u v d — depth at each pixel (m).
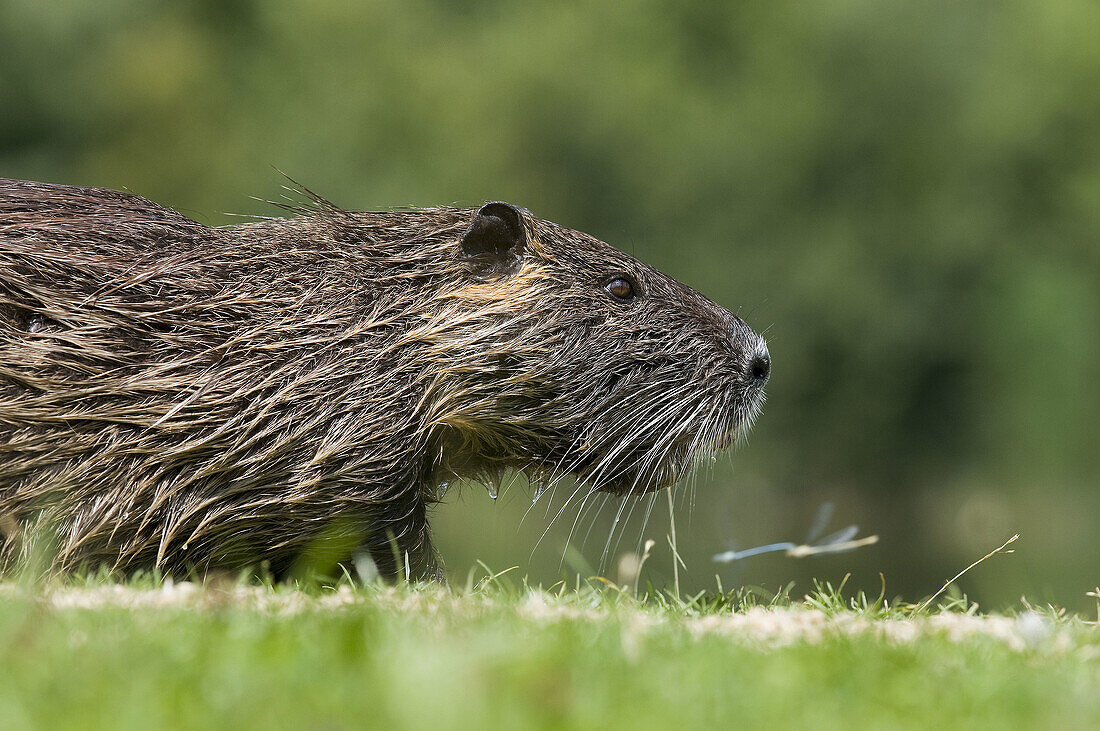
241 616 6.38
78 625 6.02
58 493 9.57
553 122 57.00
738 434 11.67
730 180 56.53
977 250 55.72
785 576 25.44
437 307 10.53
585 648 5.90
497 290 10.69
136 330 9.79
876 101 56.34
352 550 10.22
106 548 9.73
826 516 10.27
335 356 10.14
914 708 5.26
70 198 10.38
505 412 10.73
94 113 60.59
